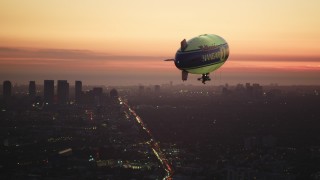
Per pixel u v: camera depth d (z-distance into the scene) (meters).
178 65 195.38
